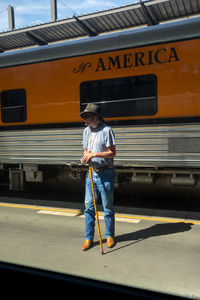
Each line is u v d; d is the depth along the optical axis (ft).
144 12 23.81
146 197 20.17
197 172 15.88
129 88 15.64
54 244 11.34
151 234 12.21
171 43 14.60
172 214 15.10
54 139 17.47
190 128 14.43
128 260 9.78
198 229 12.72
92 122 10.57
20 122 18.39
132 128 15.70
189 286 8.06
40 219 14.69
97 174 10.69
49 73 17.37
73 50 16.67
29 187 21.26
